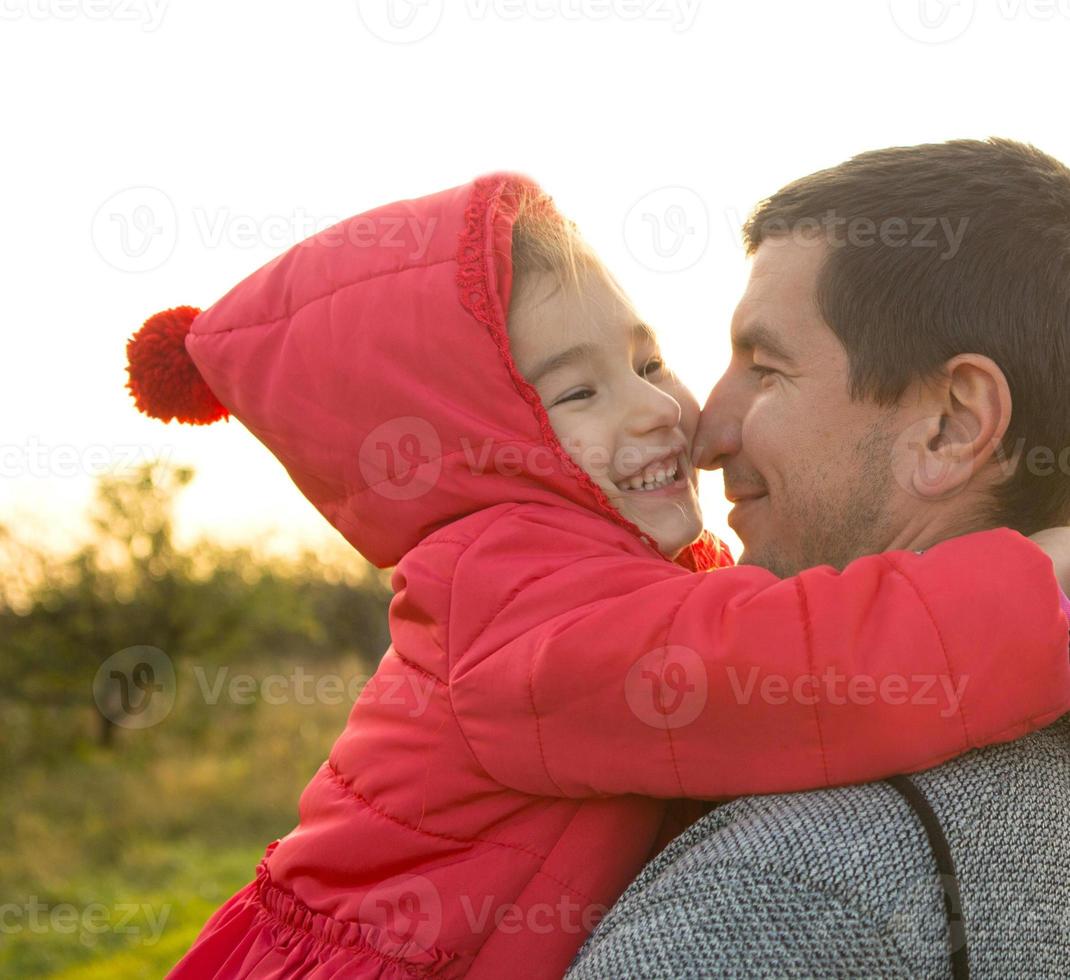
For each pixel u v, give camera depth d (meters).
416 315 1.56
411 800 1.42
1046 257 1.31
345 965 1.38
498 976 1.34
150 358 1.79
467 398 1.55
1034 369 1.30
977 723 1.16
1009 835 1.13
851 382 1.35
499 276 1.61
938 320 1.31
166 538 13.95
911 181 1.35
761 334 1.42
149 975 6.02
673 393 1.78
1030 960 1.11
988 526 1.35
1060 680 1.18
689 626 1.28
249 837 10.09
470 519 1.53
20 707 12.70
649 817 1.39
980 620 1.18
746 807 1.21
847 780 1.18
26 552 13.52
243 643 14.00
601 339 1.68
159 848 9.55
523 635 1.38
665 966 1.08
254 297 1.69
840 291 1.36
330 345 1.60
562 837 1.37
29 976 6.26
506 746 1.35
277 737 12.73
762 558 1.47
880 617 1.21
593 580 1.41
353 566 15.25
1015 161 1.36
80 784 11.35
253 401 1.67
